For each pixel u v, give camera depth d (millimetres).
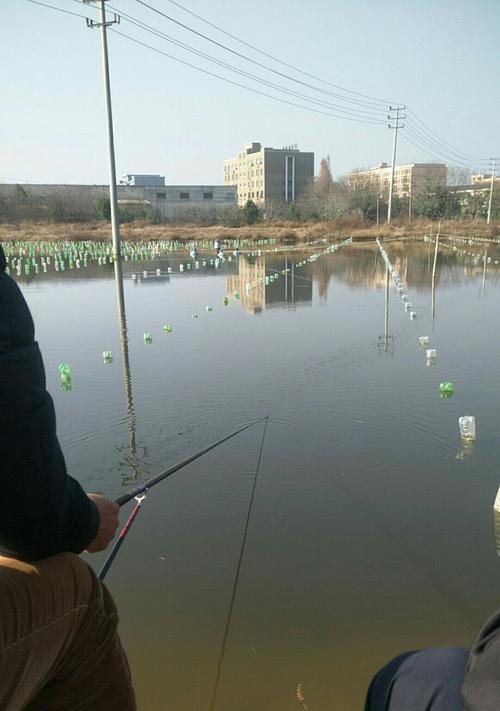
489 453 4586
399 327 9648
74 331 9555
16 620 1113
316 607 2906
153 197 60000
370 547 3395
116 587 3068
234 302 12609
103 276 17812
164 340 8844
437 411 5516
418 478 4215
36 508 1091
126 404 5820
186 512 3797
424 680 1324
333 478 4227
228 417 5430
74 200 45281
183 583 3100
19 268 20109
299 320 10414
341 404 5742
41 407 1103
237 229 39906
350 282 15938
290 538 3498
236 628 2764
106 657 1348
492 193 43031
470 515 3719
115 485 4164
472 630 2729
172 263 22203
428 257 23766
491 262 21625
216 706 2332
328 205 47938
